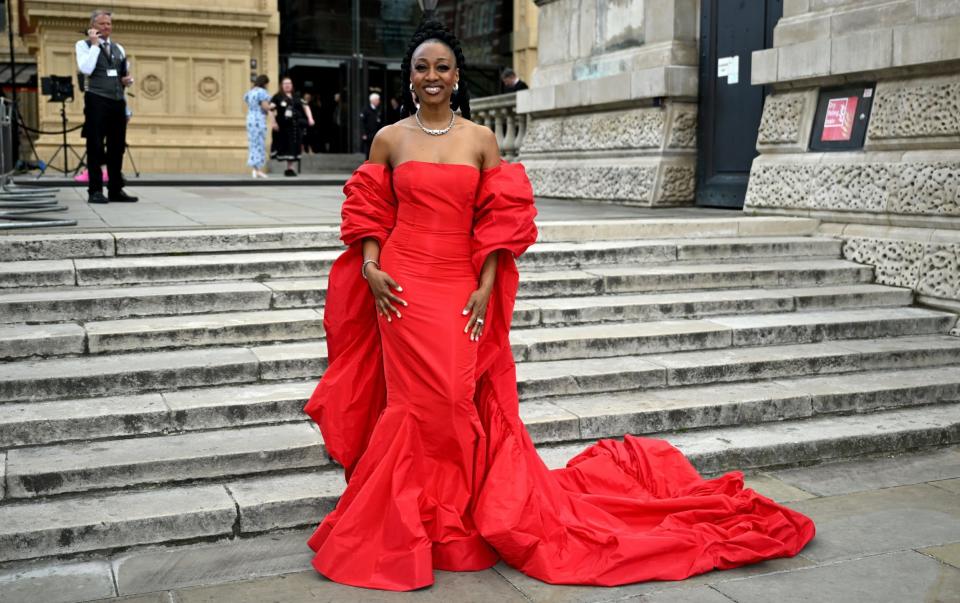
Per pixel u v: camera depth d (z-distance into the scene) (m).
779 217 8.20
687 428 5.04
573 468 4.31
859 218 7.45
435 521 3.70
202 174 22.14
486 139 3.91
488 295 3.80
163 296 5.47
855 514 4.24
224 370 4.86
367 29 25.91
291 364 4.98
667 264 7.07
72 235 6.09
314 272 6.17
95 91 9.72
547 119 12.30
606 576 3.54
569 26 11.91
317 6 25.34
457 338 3.72
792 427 5.14
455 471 3.78
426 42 3.84
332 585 3.53
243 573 3.62
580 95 11.27
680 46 10.09
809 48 7.82
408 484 3.67
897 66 7.04
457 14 26.70
